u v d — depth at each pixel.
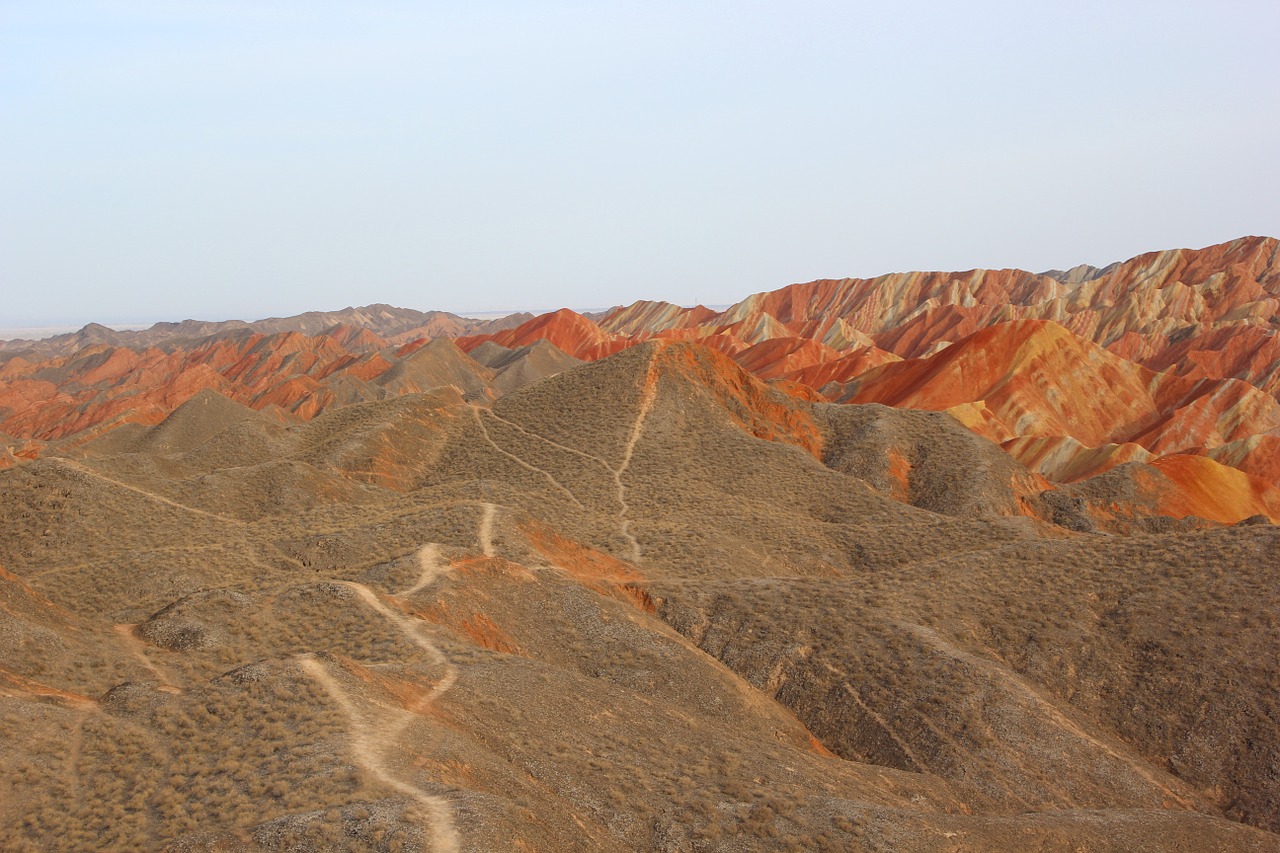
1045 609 42.88
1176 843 27.81
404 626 36.03
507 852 19.80
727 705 37.09
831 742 37.31
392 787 22.14
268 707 26.25
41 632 32.34
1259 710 34.97
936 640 40.59
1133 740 36.25
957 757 34.41
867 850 24.72
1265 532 44.75
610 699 32.72
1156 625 40.03
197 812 21.41
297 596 38.66
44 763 23.39
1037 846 26.45
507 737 27.84
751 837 24.88
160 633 35.56
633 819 25.28
